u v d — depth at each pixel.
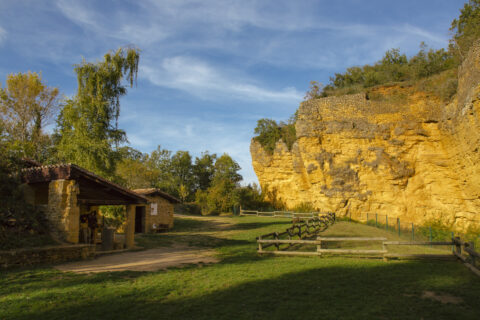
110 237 15.87
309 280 8.76
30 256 11.17
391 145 32.69
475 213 27.02
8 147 17.80
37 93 33.09
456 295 7.34
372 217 33.50
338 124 35.19
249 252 15.07
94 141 25.19
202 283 8.55
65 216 13.53
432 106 30.69
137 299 7.07
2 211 12.92
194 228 28.97
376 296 7.25
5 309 6.35
